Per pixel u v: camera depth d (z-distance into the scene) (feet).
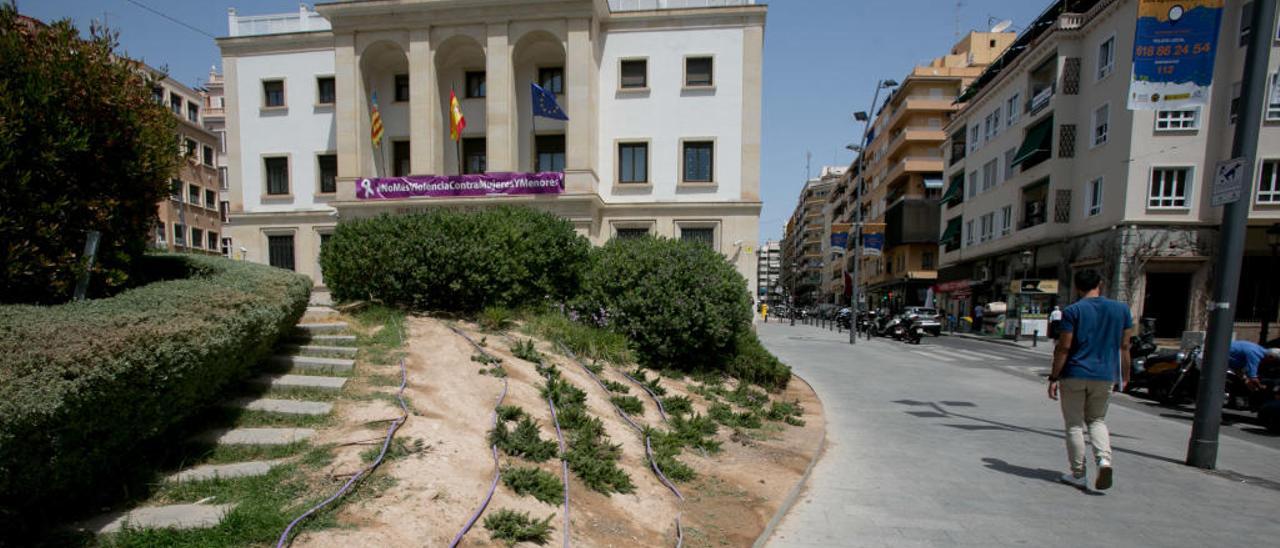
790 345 62.44
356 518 9.77
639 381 23.93
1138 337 44.04
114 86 14.97
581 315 29.81
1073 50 78.28
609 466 13.80
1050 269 84.99
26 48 13.38
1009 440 21.25
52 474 9.02
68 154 13.57
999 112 98.78
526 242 29.66
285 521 9.41
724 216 65.16
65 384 8.80
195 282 16.28
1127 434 22.98
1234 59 63.67
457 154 68.08
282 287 18.02
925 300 140.46
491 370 19.19
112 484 10.69
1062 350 15.74
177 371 11.41
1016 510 14.24
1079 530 13.01
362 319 25.52
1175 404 32.14
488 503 10.97
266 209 73.72
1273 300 68.03
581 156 63.36
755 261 64.80
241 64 73.97
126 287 17.28
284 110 73.10
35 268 12.76
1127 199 67.26
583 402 18.89
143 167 15.75
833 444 20.59
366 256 27.96
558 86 69.31
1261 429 25.95
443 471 11.82
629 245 31.04
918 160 144.36
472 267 27.58
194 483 11.07
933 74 145.69
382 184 65.41
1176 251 66.03
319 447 12.58
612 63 66.69
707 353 29.45
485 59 69.82
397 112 71.20
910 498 15.07
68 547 8.79
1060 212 79.46
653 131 66.28
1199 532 12.94
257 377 16.60
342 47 67.72
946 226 126.21
